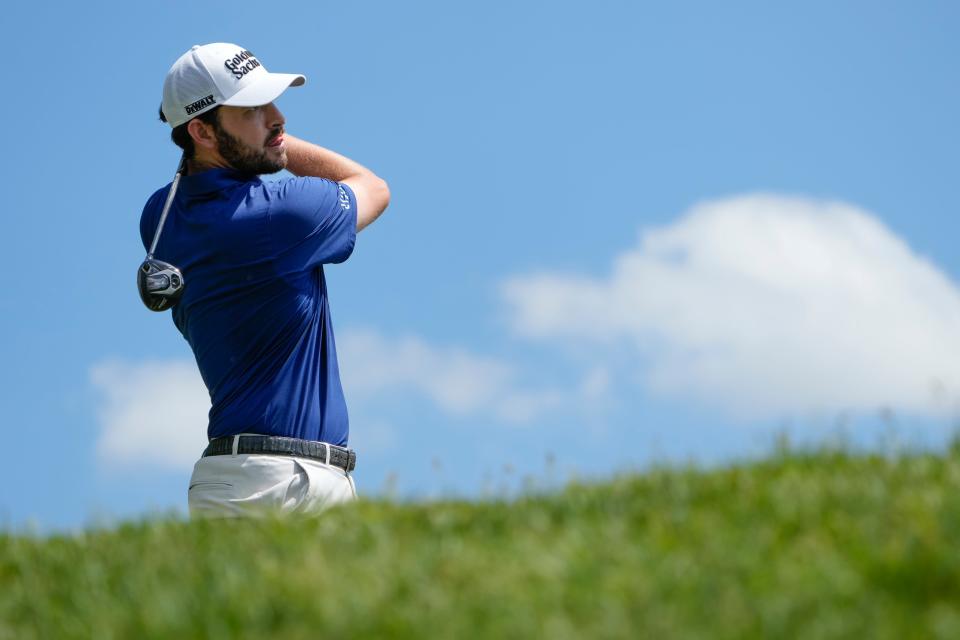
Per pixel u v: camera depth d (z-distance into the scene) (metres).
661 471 21.80
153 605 17.55
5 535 23.48
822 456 22.03
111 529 23.05
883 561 16.48
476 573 17.34
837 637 14.91
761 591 16.09
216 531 21.17
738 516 18.81
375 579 17.33
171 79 24.95
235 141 24.81
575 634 15.27
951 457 21.39
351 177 26.55
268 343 24.30
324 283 25.55
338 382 25.27
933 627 15.02
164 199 25.55
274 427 24.06
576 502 20.62
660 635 15.16
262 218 24.25
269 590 17.34
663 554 17.50
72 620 17.98
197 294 24.52
